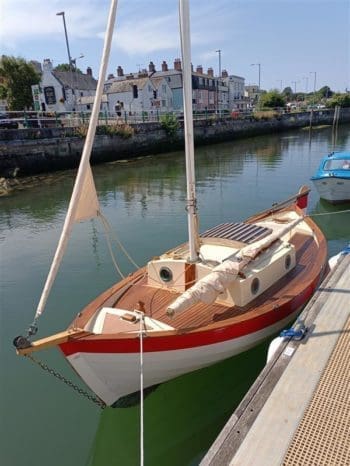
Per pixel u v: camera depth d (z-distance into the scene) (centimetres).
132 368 454
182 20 463
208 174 2348
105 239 1227
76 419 524
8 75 3866
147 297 571
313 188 1834
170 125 3456
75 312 793
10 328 743
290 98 11825
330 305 548
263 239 597
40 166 2456
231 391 554
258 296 572
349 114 6612
